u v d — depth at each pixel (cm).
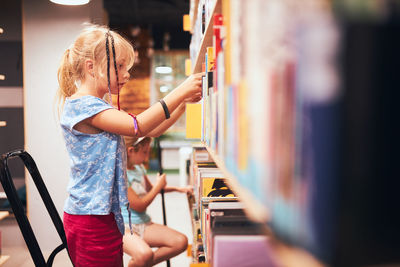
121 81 160
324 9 30
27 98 369
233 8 70
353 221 29
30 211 367
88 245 150
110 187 149
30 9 369
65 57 164
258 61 47
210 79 129
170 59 1002
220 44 105
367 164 29
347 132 29
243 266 73
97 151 148
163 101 144
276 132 39
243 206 120
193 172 287
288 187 36
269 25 41
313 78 31
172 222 455
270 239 41
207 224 134
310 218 32
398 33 29
